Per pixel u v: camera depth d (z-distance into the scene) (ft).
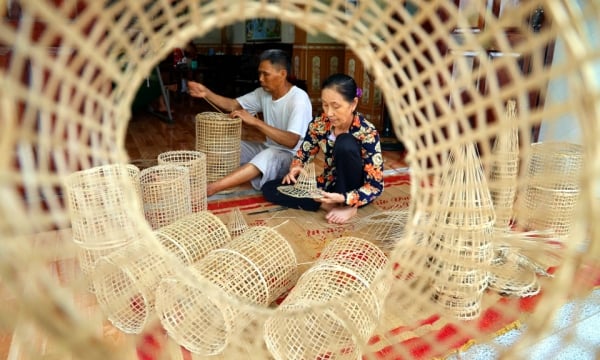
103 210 4.57
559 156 6.11
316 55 18.15
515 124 2.31
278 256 4.94
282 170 8.13
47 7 1.73
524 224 5.94
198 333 4.22
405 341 4.11
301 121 7.86
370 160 6.75
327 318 4.25
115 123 2.79
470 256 4.24
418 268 3.45
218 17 2.39
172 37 2.42
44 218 1.95
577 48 1.72
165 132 13.44
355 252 4.78
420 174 3.13
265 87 8.09
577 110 1.79
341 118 6.37
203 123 8.42
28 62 4.05
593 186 1.79
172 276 4.30
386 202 7.70
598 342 4.01
